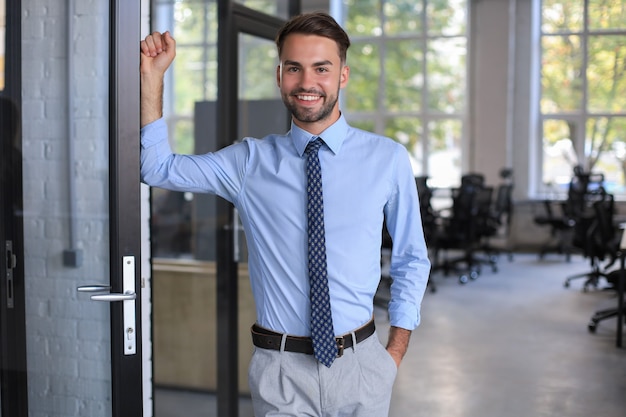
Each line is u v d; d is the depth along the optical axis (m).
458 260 9.41
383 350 1.97
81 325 2.57
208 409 4.44
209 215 4.54
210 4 4.95
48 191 2.59
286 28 1.89
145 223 3.03
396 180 1.97
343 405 1.91
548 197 11.96
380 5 12.45
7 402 2.67
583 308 7.33
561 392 4.74
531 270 9.76
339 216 1.91
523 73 11.98
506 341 6.05
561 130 12.16
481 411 4.40
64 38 2.56
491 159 11.91
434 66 12.28
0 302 2.65
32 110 2.60
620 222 9.88
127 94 2.09
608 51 11.89
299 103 1.87
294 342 1.89
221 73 4.05
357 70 12.66
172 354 4.64
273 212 1.92
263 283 1.94
